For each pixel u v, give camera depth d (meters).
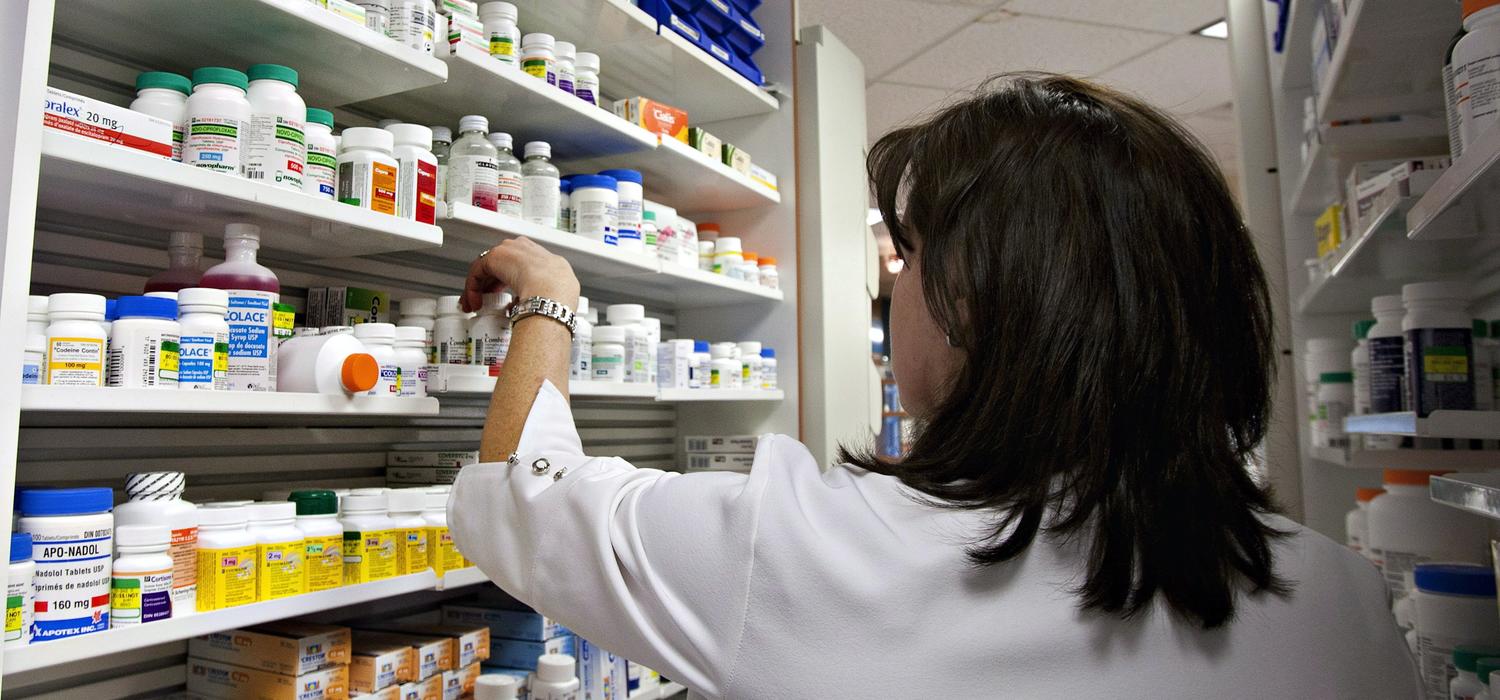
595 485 0.78
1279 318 2.43
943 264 0.70
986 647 0.60
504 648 1.70
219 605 1.07
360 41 1.24
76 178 1.00
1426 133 1.79
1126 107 0.72
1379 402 1.47
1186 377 0.62
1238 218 0.70
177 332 1.04
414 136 1.34
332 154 1.24
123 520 1.04
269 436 1.54
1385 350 1.46
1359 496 2.03
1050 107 0.72
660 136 1.94
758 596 0.64
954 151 0.72
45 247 1.24
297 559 1.16
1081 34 3.74
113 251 1.33
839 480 0.73
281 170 1.14
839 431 2.44
